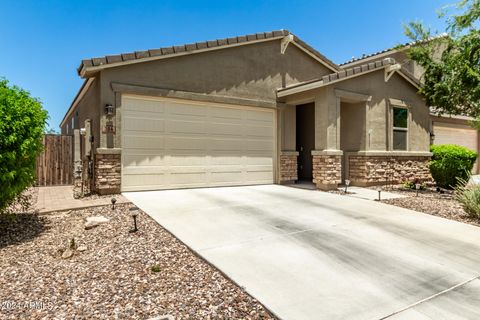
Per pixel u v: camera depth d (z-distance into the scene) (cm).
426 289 320
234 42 968
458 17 878
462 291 318
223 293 304
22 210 599
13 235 475
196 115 934
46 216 583
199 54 925
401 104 1135
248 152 1034
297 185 1060
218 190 916
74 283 321
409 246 447
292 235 484
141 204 689
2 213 499
